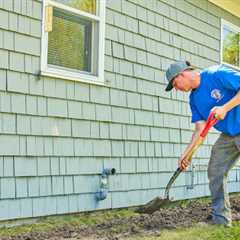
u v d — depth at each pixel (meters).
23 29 5.49
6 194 5.29
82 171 6.13
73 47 6.12
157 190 7.37
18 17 5.45
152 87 7.35
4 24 5.32
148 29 7.31
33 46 5.59
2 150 5.25
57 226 5.54
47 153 5.71
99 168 6.38
